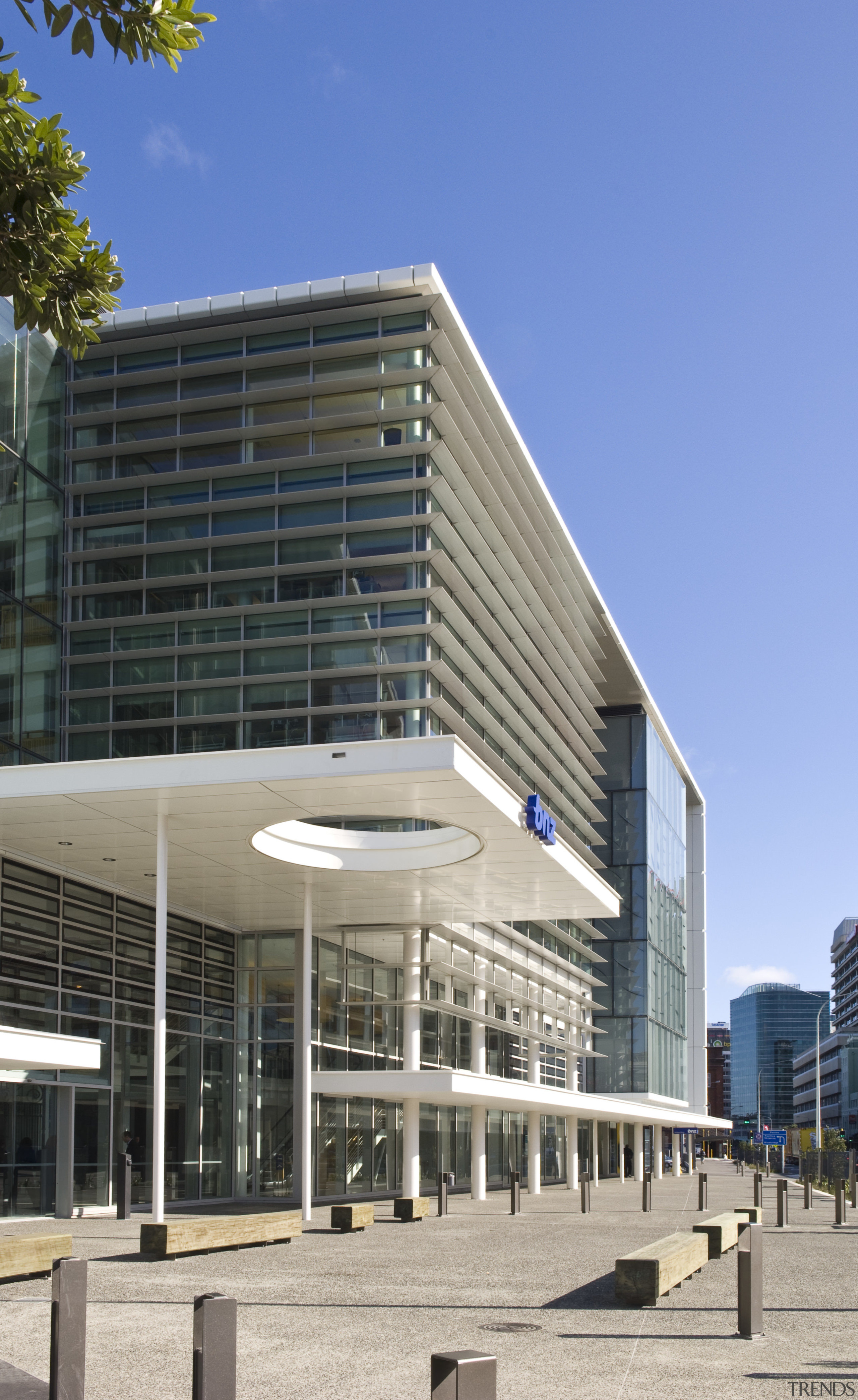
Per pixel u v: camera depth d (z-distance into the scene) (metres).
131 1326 10.42
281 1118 30.22
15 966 22.89
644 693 58.53
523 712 41.09
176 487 31.30
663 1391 7.88
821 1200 38.00
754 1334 10.02
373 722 29.38
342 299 31.09
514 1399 7.61
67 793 19.11
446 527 30.92
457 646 31.92
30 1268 12.62
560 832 44.44
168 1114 27.72
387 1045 34.28
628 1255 14.07
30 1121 23.12
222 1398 5.53
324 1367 8.69
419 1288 13.00
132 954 26.88
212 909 28.91
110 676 30.48
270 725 29.77
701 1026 86.25
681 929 68.19
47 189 5.85
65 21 5.64
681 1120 54.22
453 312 31.28
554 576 43.88
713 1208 30.00
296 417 31.08
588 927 53.22
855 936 191.25
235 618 30.59
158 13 5.67
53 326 6.33
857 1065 152.00
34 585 29.64
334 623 30.20
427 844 25.17
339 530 30.27
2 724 27.77
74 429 31.88
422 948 30.73
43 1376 8.18
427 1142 36.66
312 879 25.70
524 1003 39.00
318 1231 20.62
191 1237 15.87
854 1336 10.14
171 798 19.47
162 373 31.25
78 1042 19.83
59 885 24.44
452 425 31.41
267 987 31.20
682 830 71.25
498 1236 20.06
